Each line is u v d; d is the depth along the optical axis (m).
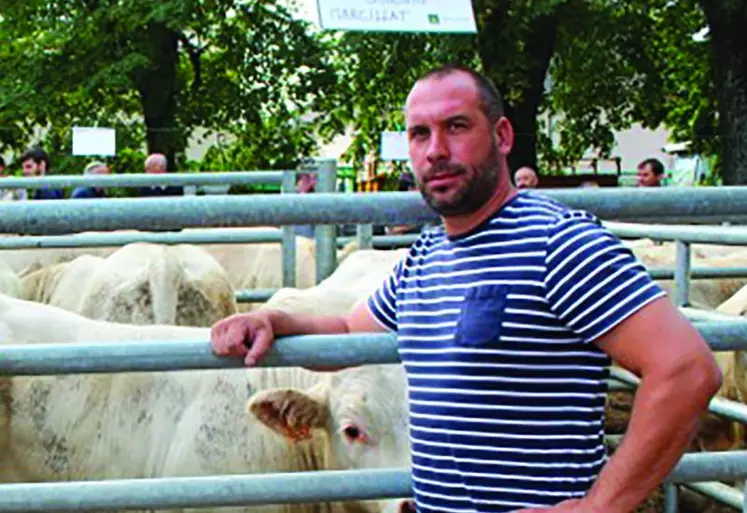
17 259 7.83
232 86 19.11
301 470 3.89
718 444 5.32
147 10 16.89
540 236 2.13
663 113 20.84
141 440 3.99
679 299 4.68
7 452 3.99
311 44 19.00
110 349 2.44
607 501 1.98
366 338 2.49
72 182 6.60
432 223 2.51
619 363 2.06
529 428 2.14
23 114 17.89
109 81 17.02
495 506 2.17
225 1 18.03
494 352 2.14
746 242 4.27
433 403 2.23
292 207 2.46
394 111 18.89
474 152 2.21
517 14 14.91
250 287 8.55
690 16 19.47
